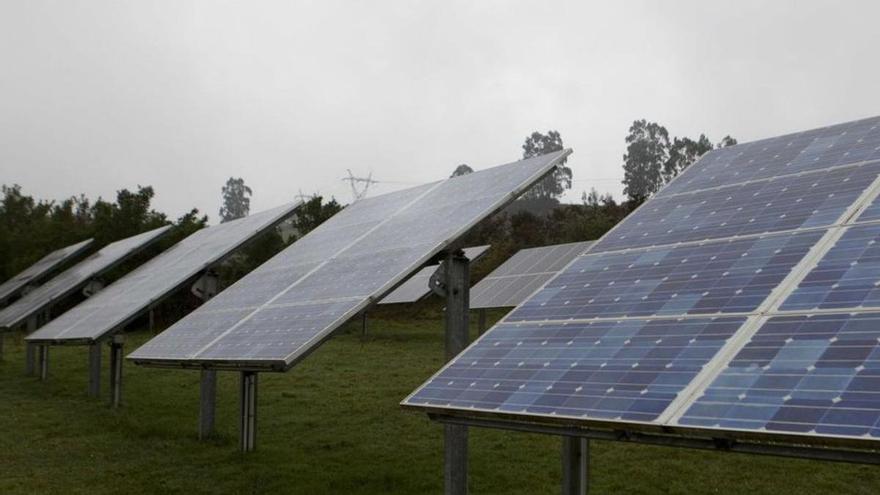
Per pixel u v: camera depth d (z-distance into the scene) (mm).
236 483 14203
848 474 14656
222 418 20953
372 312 51906
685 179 12938
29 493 13547
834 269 7980
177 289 19984
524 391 8234
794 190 10430
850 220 8898
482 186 14930
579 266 11266
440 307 53094
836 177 10242
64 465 15633
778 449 6371
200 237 27641
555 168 13438
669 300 8953
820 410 5980
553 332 9383
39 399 24656
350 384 26094
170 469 15258
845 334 6809
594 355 8398
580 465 9266
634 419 6867
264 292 17359
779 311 7691
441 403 8781
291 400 23281
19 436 18500
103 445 17422
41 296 31469
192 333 16969
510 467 15570
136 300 21266
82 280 28781
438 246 12289
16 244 54719
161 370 31094
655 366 7637
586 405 7449
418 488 14039
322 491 13727
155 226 52844
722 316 8039
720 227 10359
